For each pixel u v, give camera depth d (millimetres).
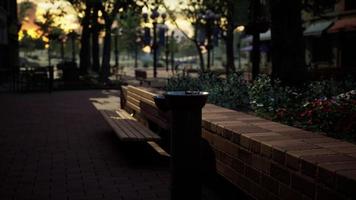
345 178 2467
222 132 4488
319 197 2734
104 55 26625
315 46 31312
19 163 6285
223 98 8102
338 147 3324
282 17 10484
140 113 8703
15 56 37031
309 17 31703
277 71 10555
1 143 7812
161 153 6918
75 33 41562
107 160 6473
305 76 10570
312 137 3773
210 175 5012
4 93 19656
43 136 8539
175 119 3588
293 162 3055
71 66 26906
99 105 14586
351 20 26938
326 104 5234
